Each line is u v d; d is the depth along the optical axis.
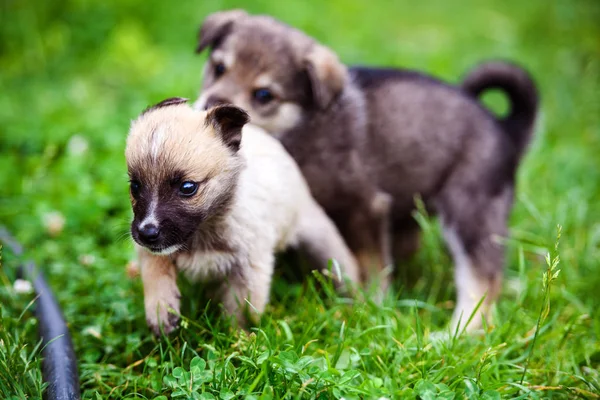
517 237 4.80
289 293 4.02
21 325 3.62
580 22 8.93
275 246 3.76
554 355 3.58
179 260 3.41
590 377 3.45
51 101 6.39
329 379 2.96
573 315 3.90
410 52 8.11
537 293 4.14
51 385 3.03
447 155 4.61
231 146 3.25
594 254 4.61
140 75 7.01
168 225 3.02
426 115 4.62
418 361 3.38
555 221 4.89
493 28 9.08
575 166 5.77
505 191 4.64
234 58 4.45
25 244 4.46
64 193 4.95
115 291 3.85
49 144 5.49
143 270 3.41
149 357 3.29
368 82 4.73
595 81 7.24
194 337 3.45
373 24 9.02
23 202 4.89
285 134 4.45
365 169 4.55
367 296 3.83
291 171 3.96
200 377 3.04
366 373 3.20
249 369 3.11
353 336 3.50
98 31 7.49
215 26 4.68
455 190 4.59
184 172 3.05
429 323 3.96
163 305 3.34
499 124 4.79
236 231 3.37
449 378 3.26
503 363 3.35
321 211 4.30
